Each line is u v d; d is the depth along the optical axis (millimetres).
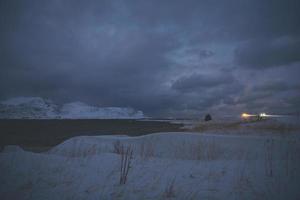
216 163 7180
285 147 9664
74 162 6902
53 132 34844
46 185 4969
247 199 4215
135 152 10945
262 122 25406
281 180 5230
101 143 12531
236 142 11039
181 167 6641
